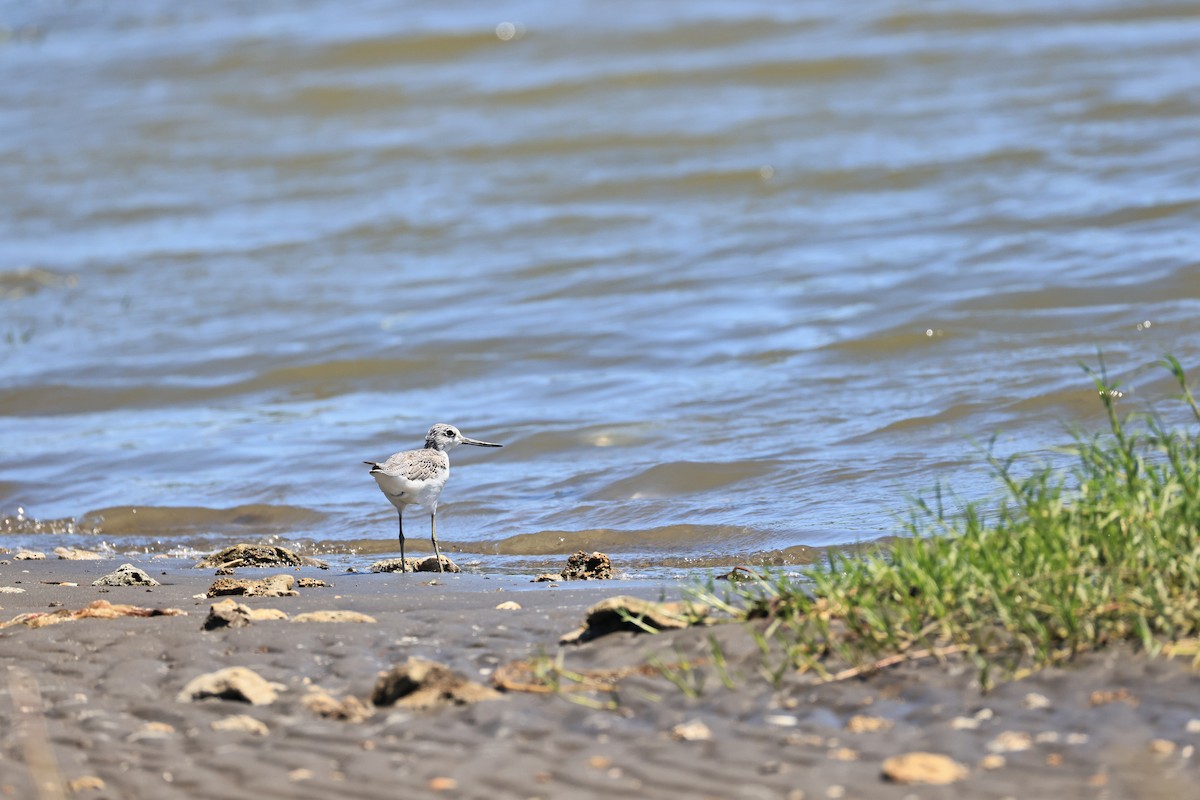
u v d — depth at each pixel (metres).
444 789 5.84
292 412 18.09
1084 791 5.51
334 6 51.41
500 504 13.75
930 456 13.43
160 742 6.57
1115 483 7.77
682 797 5.66
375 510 14.11
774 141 31.19
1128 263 19.69
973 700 6.43
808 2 43.09
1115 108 29.98
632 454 14.84
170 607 9.52
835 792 5.64
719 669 6.96
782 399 16.11
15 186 34.47
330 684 7.36
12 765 6.34
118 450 16.97
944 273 20.67
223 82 42.50
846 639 7.18
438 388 18.50
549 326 20.56
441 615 8.56
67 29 53.62
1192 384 14.41
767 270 22.36
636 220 26.91
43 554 12.92
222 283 25.45
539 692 6.95
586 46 41.34
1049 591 6.95
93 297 25.38
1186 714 6.05
